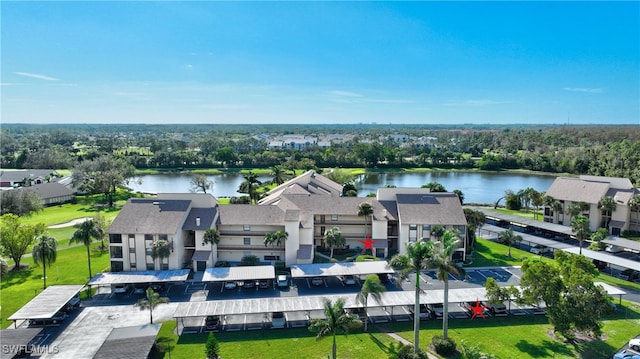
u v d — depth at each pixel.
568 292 58.81
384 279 80.69
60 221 128.88
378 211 98.06
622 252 97.19
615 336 60.38
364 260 87.88
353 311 68.06
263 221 91.00
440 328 63.16
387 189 102.12
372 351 56.78
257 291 76.19
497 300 63.56
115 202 162.75
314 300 66.56
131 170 197.38
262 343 58.75
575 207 114.00
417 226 94.12
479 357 49.59
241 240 91.62
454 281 80.69
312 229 92.94
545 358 54.66
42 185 161.25
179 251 85.94
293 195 103.19
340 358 55.00
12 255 86.50
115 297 74.31
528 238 105.12
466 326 63.72
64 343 58.75
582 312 56.06
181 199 92.50
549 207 125.06
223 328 63.09
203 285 79.19
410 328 63.28
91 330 62.44
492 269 87.50
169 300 72.62
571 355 55.41
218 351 52.78
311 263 86.38
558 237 111.88
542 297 58.91
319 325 52.16
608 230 114.19
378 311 68.88
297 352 56.50
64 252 97.62
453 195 99.94
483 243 107.25
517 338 60.00
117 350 52.97
